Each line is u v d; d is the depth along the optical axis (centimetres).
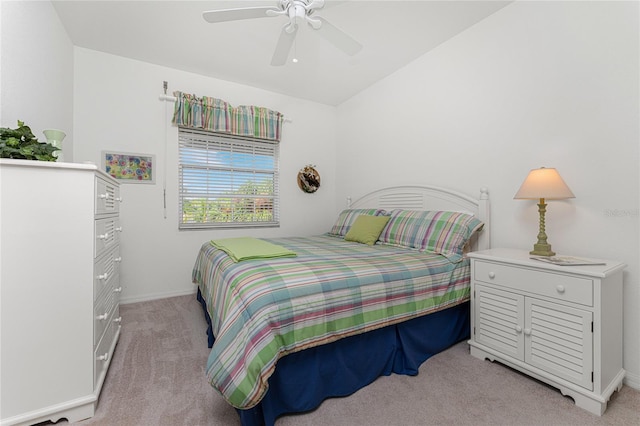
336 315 139
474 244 236
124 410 133
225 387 111
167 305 282
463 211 248
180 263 317
